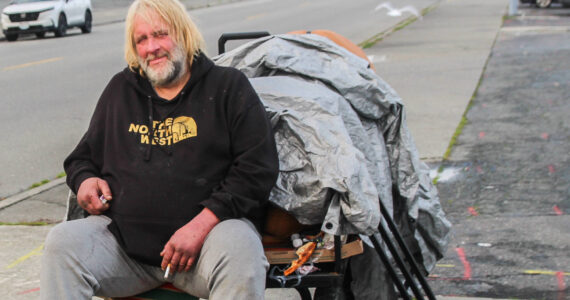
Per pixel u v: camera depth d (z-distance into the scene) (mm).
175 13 2625
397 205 3344
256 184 2557
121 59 14750
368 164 3018
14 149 7418
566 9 22922
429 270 3479
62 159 6980
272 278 2729
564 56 12273
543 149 6520
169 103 2635
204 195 2555
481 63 12125
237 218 2553
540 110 8188
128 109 2674
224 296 2400
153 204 2549
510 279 3945
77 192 2688
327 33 3648
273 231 2883
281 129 2842
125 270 2572
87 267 2467
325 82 3139
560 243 4391
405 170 3258
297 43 3303
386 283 3195
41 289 2424
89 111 9391
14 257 4387
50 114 9250
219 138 2590
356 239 2879
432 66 12094
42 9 20297
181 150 2576
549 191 5367
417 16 22781
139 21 2607
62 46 18078
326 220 2631
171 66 2605
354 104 3139
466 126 7621
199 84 2645
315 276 2734
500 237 4539
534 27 17547
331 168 2662
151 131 2615
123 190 2594
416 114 8312
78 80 12102
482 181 5703
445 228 3441
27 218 5219
